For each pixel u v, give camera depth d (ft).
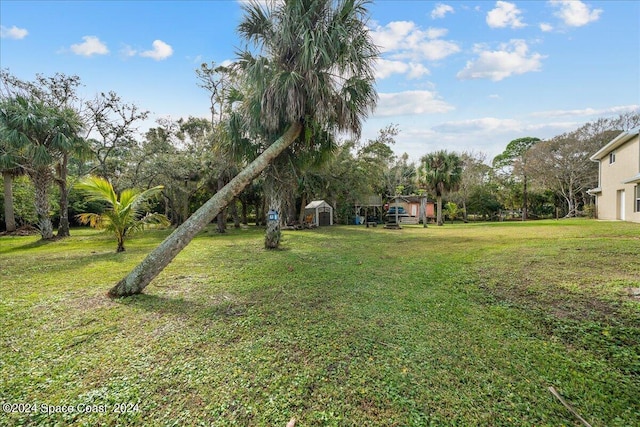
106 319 10.86
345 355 8.05
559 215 86.69
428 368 7.35
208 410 5.96
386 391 6.48
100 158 49.65
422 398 6.24
